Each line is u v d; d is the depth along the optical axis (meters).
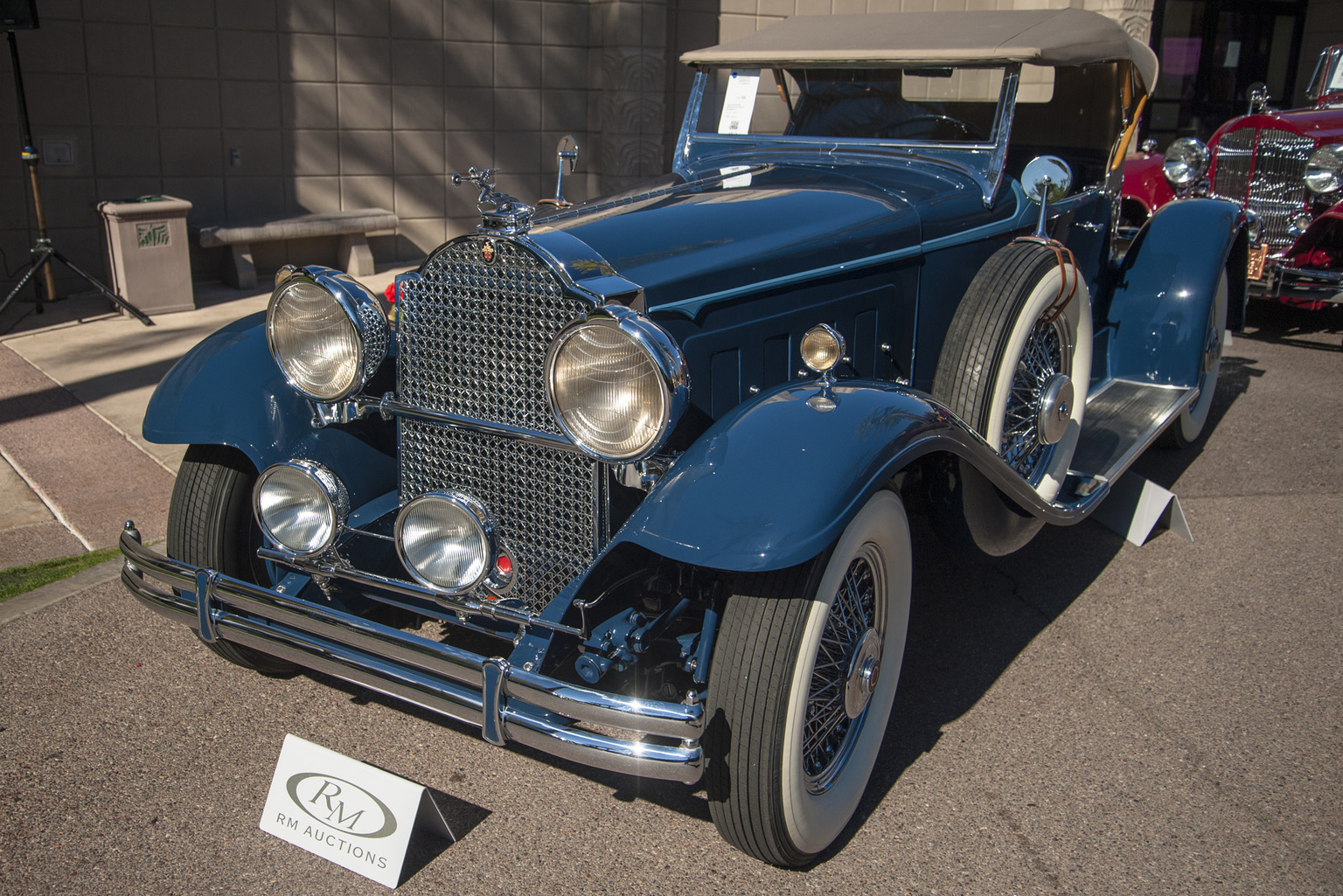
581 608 2.02
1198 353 4.10
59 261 6.86
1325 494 4.21
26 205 6.78
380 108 7.87
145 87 6.98
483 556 2.03
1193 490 4.25
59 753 2.45
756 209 2.70
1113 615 3.22
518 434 2.20
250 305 6.84
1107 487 3.15
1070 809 2.31
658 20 8.37
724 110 3.71
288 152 7.59
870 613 2.27
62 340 5.98
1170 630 3.13
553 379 2.02
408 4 7.79
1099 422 3.73
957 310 2.89
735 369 2.46
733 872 2.12
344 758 2.16
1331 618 3.20
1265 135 6.90
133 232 6.37
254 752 2.48
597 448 2.02
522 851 2.17
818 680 2.09
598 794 2.38
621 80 8.37
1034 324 2.92
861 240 2.73
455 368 2.26
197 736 2.53
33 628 2.99
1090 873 2.11
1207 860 2.15
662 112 8.62
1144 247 4.23
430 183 8.24
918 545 3.75
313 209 7.80
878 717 2.33
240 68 7.27
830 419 2.03
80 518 3.68
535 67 8.43
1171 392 4.07
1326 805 2.33
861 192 2.94
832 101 3.51
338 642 2.11
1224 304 4.50
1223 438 4.89
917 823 2.27
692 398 2.34
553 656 2.14
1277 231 6.94
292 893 2.04
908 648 3.01
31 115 6.66
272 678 2.80
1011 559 3.63
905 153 3.38
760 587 1.95
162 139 7.12
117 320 6.43
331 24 7.52
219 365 2.54
